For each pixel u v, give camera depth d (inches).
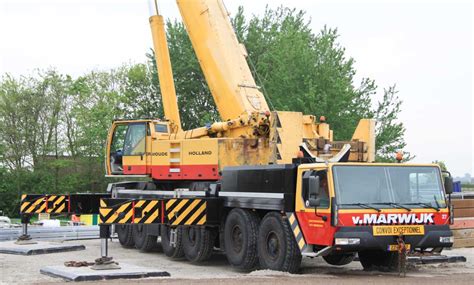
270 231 483.5
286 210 461.4
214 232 568.1
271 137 524.4
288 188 462.0
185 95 1638.8
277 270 470.9
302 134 529.0
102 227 482.0
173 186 645.9
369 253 513.3
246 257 504.4
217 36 593.3
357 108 1162.6
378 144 1156.5
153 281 419.2
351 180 435.2
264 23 1684.3
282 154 516.7
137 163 635.5
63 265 506.3
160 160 619.2
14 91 1768.0
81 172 1840.6
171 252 608.4
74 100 1841.8
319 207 437.1
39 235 804.6
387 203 438.6
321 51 1201.4
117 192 719.1
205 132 601.3
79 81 1831.9
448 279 421.4
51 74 1803.6
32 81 1796.3
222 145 570.6
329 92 1136.2
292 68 1197.7
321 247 443.8
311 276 441.7
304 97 1146.7
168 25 1647.4
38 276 465.1
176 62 1606.8
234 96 583.2
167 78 653.3
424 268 510.6
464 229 689.6
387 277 438.0
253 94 590.6
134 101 1834.4
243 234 508.7
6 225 993.5
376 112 1181.7
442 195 456.8
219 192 551.5
